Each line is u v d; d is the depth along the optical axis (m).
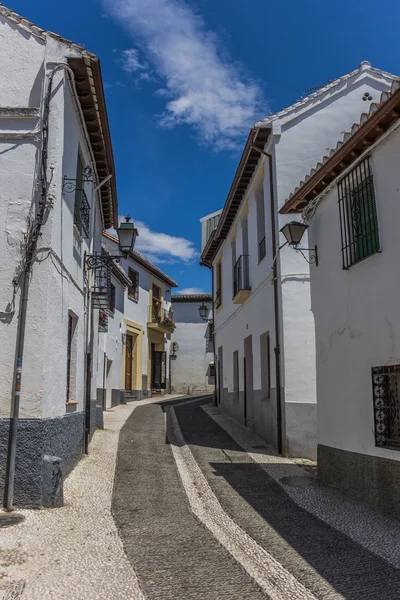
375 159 6.28
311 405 9.27
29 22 6.82
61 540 4.81
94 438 10.38
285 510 6.04
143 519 5.57
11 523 5.22
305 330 9.47
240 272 13.51
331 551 4.66
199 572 4.15
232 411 14.90
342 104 10.23
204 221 20.19
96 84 7.14
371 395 6.32
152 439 10.68
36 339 6.04
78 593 3.72
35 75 6.70
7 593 3.66
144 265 23.73
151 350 25.52
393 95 5.18
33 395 5.96
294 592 3.80
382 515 5.81
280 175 9.98
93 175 9.54
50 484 5.88
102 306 10.13
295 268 9.66
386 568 4.27
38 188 6.36
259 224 11.86
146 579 4.00
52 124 6.54
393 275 5.89
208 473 7.96
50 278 6.23
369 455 6.30
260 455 9.37
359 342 6.63
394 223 5.88
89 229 9.34
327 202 7.73
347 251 6.97
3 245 6.23
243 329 13.46
